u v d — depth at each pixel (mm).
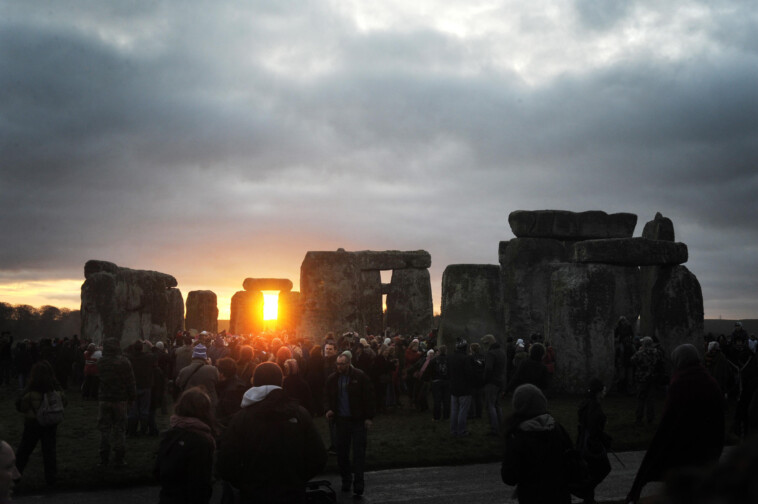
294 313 27062
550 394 22156
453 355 14883
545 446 5758
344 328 26734
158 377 14852
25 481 10242
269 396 5641
